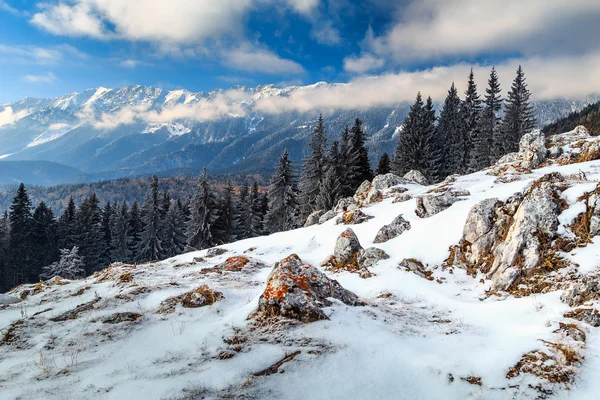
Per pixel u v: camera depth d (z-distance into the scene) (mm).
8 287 55438
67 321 9859
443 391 6164
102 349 7836
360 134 52938
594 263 10719
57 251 62531
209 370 6387
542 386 6102
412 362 6910
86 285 14812
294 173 54156
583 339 7367
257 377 6113
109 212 76250
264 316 8477
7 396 5836
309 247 22844
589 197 12625
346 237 18312
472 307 11180
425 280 14422
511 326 9031
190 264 19766
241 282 14500
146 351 7562
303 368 6371
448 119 65625
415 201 24609
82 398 5652
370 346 7289
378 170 60469
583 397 5781
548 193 13328
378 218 23781
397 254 17031
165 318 9609
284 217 54219
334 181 44594
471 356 7277
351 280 15500
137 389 5801
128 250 66688
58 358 7434
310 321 8141
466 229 15742
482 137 54844
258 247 24016
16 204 56875
